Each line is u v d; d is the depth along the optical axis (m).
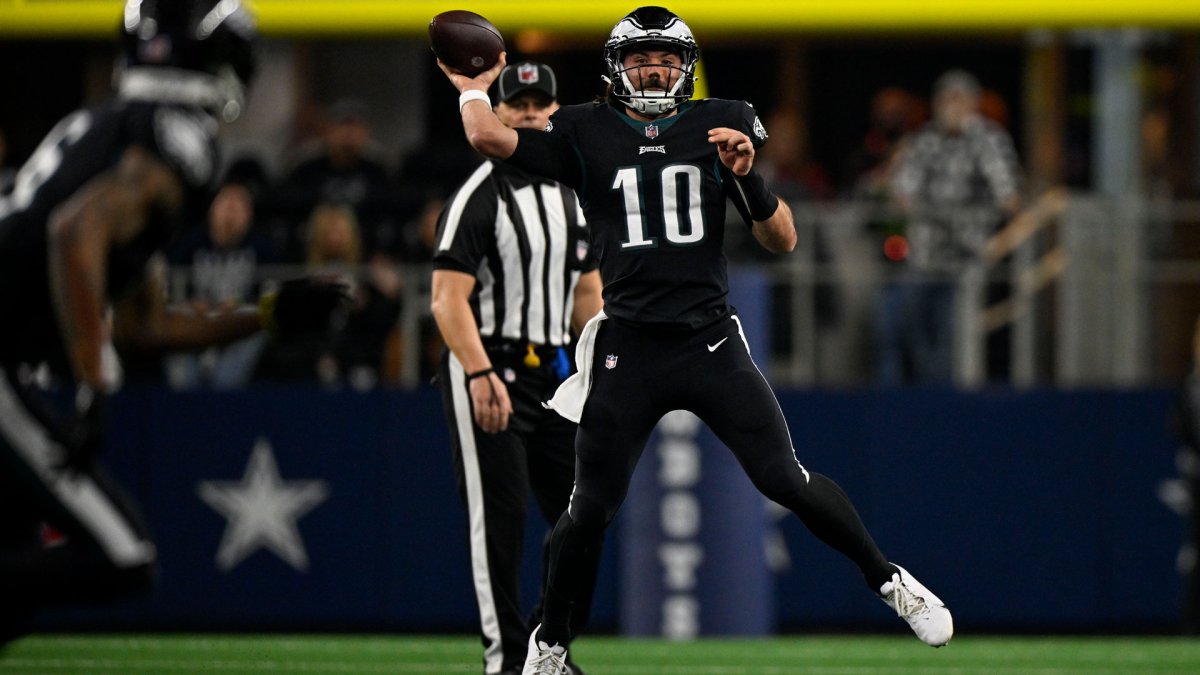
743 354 14.23
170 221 12.83
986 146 31.45
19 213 12.52
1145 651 24.39
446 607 28.44
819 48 45.50
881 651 24.08
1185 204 29.95
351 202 33.16
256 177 35.16
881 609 28.61
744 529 25.14
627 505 25.44
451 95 43.59
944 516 28.80
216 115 13.25
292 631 28.53
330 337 29.89
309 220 33.09
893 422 28.81
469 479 16.36
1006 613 28.72
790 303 29.84
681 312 14.06
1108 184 39.84
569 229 16.75
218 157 13.16
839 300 29.91
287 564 28.52
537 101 16.39
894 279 29.83
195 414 28.56
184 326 14.70
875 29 29.95
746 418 13.97
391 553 28.50
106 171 12.51
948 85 31.69
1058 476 28.89
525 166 14.19
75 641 24.36
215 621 28.41
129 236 12.62
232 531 28.55
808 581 28.62
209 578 28.45
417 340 29.59
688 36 14.20
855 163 37.66
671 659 22.84
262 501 28.55
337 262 29.91
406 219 33.09
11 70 42.53
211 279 29.53
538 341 16.64
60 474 12.41
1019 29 29.91
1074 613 28.78
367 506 28.58
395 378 29.91
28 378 12.79
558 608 14.64
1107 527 28.88
